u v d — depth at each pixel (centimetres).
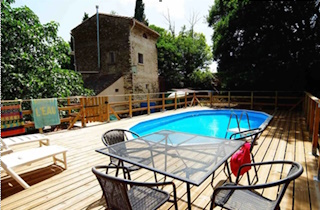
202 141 241
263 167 277
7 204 204
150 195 163
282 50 967
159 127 735
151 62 1420
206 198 209
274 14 955
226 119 849
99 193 225
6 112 427
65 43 827
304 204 193
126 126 601
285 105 885
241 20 1028
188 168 167
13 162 235
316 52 930
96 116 630
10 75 625
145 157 197
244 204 147
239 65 1102
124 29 1170
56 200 211
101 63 1266
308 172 262
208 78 1495
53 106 511
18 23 633
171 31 2191
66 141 441
